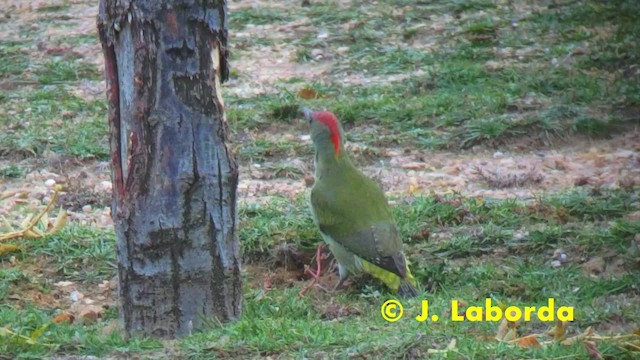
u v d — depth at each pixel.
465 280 11.91
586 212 13.44
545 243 12.59
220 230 10.20
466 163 15.58
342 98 17.73
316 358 9.59
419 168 15.39
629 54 18.95
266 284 12.10
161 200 9.97
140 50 9.70
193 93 9.85
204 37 9.81
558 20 20.97
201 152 9.97
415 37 20.61
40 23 22.19
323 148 11.80
